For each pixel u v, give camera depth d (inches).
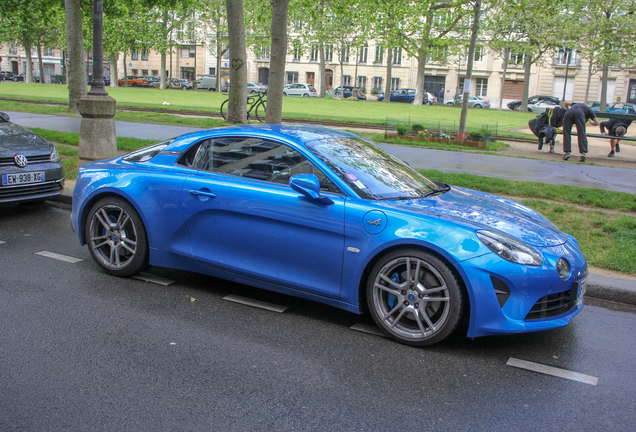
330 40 1994.3
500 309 129.1
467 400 113.3
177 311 157.1
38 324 143.6
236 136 169.5
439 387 118.6
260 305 165.0
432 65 2357.3
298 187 142.6
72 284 175.5
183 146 176.9
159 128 613.6
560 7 1460.4
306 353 133.3
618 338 149.6
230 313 157.5
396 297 142.7
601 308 172.2
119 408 105.4
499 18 1498.5
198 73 2787.9
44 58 3142.2
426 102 2014.0
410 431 101.0
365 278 146.1
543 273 131.1
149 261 177.5
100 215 183.8
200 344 136.0
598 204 309.3
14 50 3129.9
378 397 113.3
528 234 142.3
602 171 454.3
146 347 133.0
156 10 1985.7
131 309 157.0
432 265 133.1
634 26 1467.8
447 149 580.4
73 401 107.3
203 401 109.2
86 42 2058.3
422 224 135.6
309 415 105.4
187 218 167.0
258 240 155.9
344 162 158.6
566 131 542.6
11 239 226.5
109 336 138.3
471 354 135.9
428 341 136.1
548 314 135.3
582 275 140.9
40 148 266.8
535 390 118.8
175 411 105.1
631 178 420.2
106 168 185.8
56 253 209.0
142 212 173.2
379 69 2482.8
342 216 143.3
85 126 311.0
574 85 2124.8
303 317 156.9
